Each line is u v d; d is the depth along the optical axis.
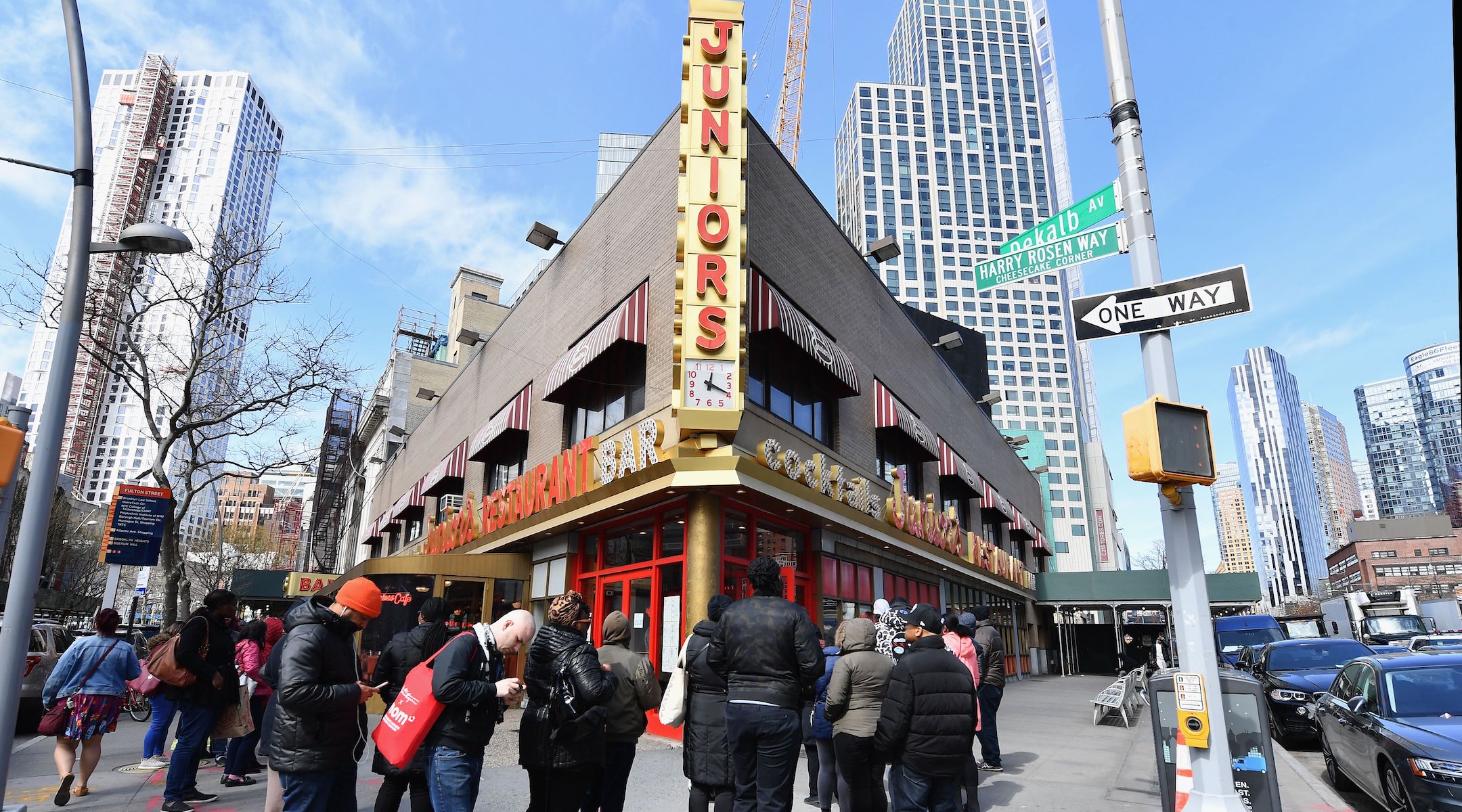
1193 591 5.53
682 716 5.75
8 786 8.16
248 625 8.91
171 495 15.41
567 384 15.16
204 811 6.93
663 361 12.32
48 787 8.12
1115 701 13.03
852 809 5.63
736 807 4.94
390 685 6.02
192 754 7.07
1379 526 114.94
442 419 26.25
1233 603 35.41
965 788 6.57
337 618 4.73
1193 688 5.38
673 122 13.41
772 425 13.09
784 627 5.03
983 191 148.00
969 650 8.79
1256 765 5.64
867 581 16.98
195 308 19.73
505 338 20.75
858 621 5.89
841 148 161.62
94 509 62.12
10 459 5.32
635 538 13.34
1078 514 134.12
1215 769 5.26
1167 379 5.91
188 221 22.42
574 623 5.04
